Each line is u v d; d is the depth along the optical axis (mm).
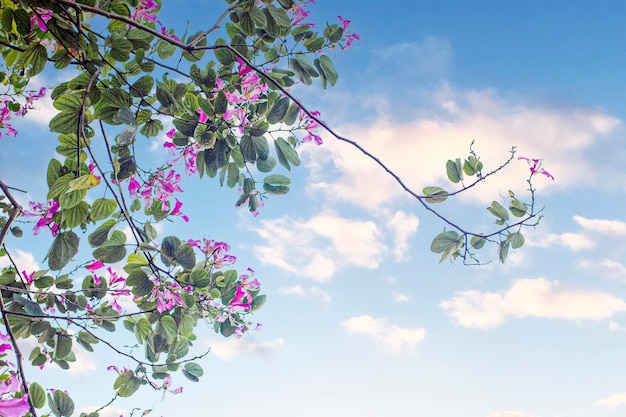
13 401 1688
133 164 2607
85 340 2777
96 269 2855
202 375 3131
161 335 2846
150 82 2471
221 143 2635
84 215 2242
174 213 3004
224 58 2785
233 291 3238
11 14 2273
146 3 2787
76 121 2223
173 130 3070
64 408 2348
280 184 3119
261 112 2938
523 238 2592
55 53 2395
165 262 2545
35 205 2557
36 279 2709
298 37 2869
